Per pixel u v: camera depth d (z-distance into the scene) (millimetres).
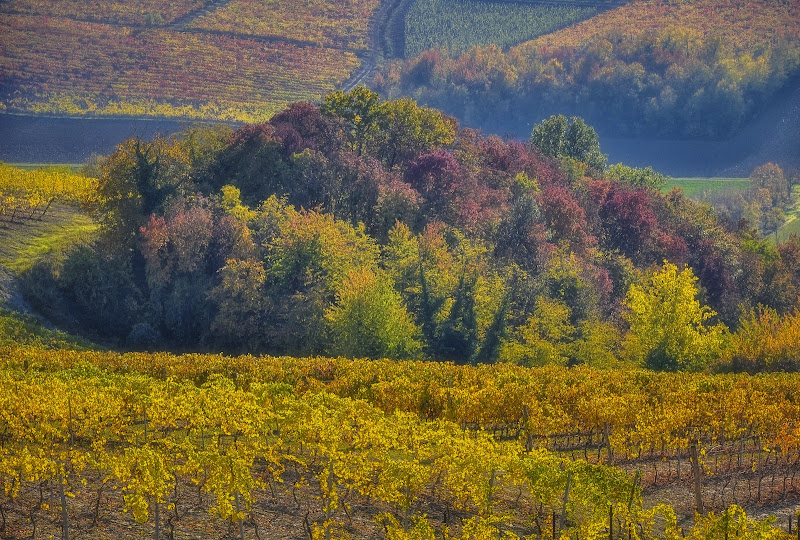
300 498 45125
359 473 42625
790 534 40844
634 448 57625
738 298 160125
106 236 130000
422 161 160750
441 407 63188
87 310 121688
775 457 57125
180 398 53438
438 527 42531
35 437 47312
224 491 40844
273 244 128125
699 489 46500
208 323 122188
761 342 109750
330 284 120875
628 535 42094
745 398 64188
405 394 63531
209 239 126250
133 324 122500
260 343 119688
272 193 145125
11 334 103125
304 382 72812
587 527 38844
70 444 51688
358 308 110812
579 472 40188
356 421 49969
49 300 118188
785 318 120375
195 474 47688
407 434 47344
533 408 58344
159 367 78875
